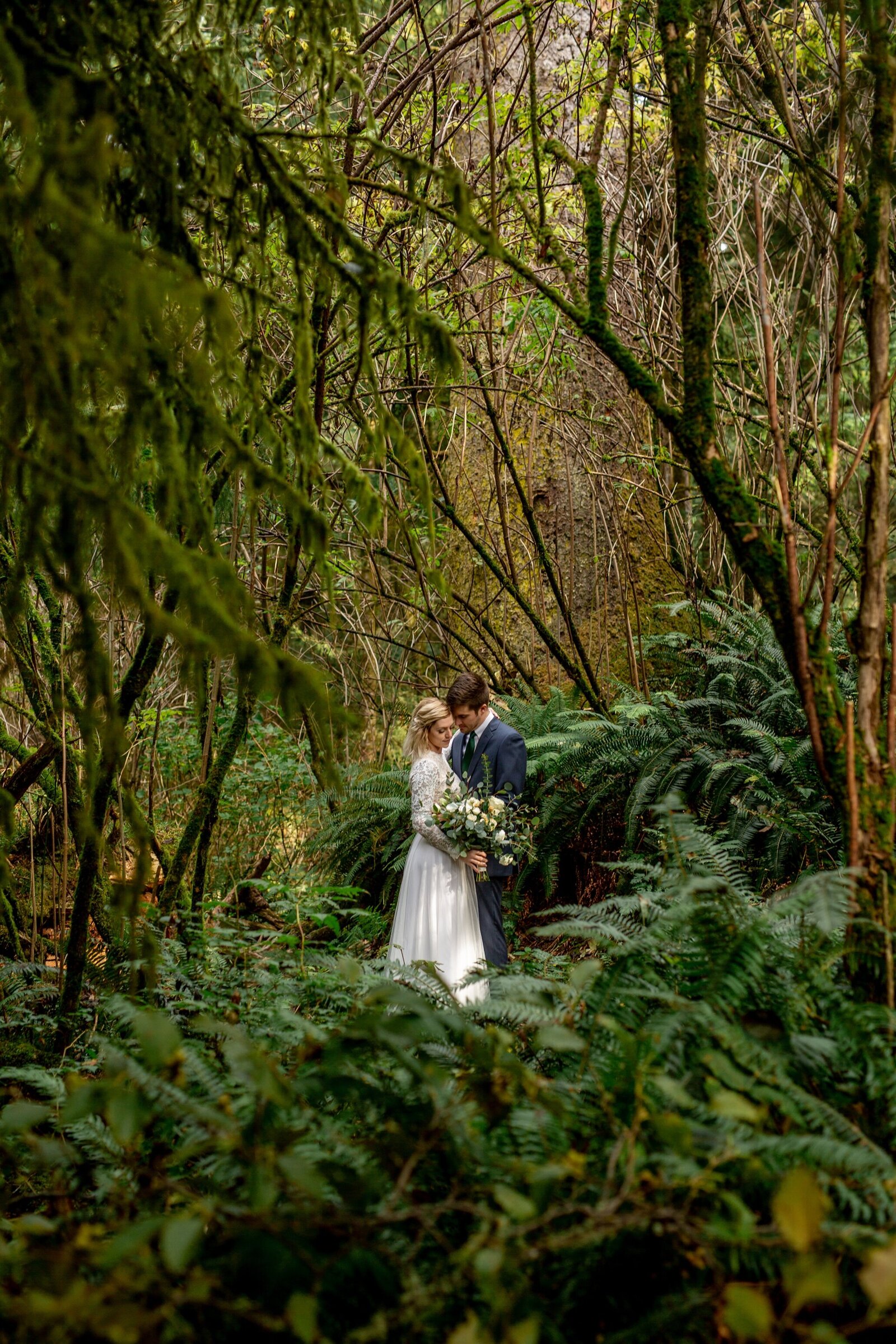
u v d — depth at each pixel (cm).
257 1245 117
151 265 173
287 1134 134
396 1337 115
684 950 181
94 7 174
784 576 186
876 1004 166
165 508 183
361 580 556
